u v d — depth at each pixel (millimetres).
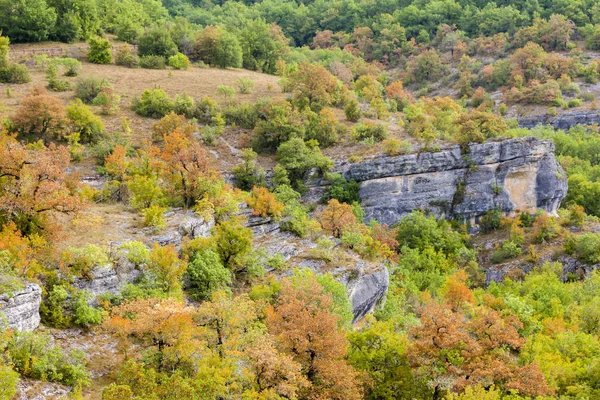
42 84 96750
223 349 36312
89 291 41281
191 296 47062
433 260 81250
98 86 93375
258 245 57344
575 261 83000
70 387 33906
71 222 49031
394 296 64500
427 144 89688
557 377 47000
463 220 91250
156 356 35250
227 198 60312
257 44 137750
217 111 95250
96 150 74812
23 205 44312
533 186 91000
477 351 40562
